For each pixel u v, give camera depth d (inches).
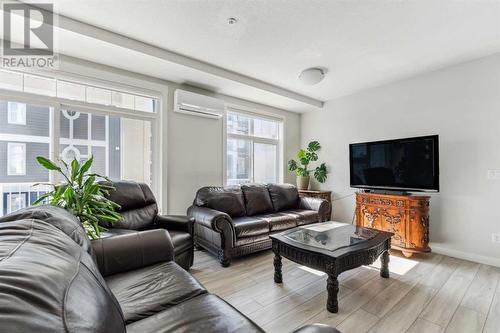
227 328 37.8
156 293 49.4
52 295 20.5
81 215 71.8
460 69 118.9
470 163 115.4
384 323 66.7
